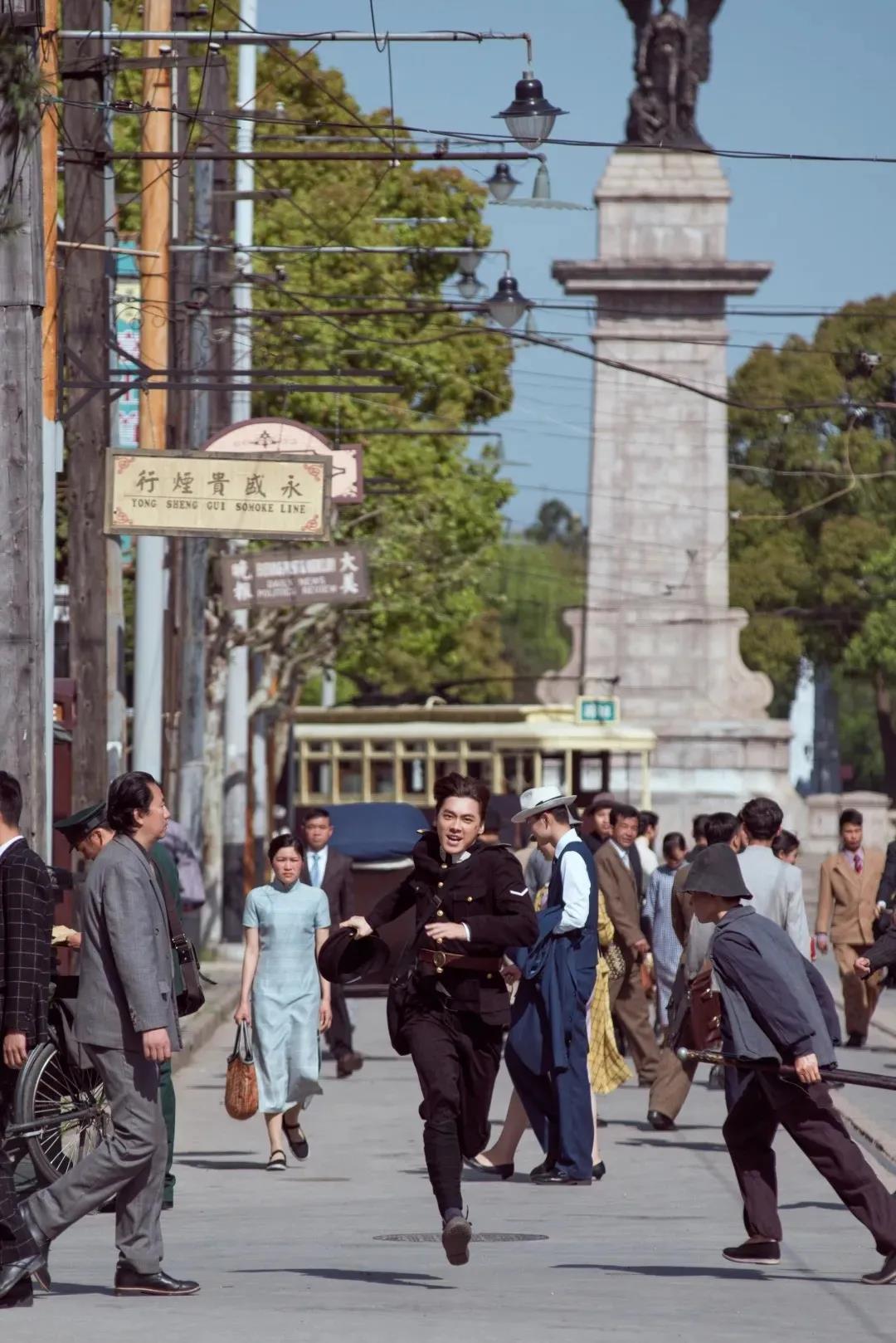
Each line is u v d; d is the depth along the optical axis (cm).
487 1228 2630
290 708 9969
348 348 9400
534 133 4397
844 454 16325
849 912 5191
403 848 6738
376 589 9844
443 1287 2072
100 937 2034
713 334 12512
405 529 9819
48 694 3781
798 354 16388
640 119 12875
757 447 16812
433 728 9650
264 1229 2633
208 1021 5584
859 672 17312
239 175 7406
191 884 4928
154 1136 2014
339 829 6800
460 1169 2088
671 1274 2172
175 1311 1867
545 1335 1720
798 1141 2117
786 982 2095
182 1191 3097
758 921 2127
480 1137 2153
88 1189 1995
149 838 2062
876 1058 4941
